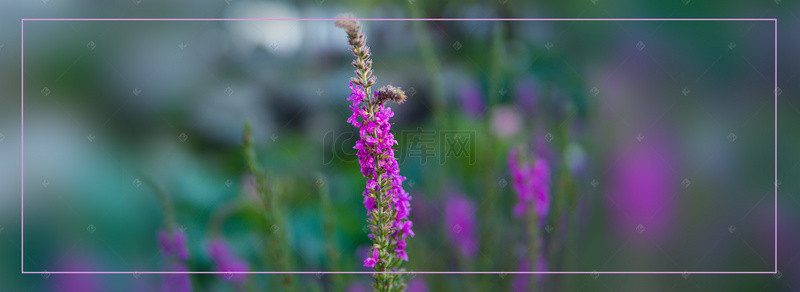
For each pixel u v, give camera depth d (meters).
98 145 5.45
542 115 4.38
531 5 5.74
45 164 5.02
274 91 6.17
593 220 3.73
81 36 5.98
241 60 6.58
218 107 6.03
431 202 3.90
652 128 4.15
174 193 4.78
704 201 3.83
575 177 3.79
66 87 5.75
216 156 5.55
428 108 5.30
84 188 4.87
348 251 4.17
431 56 3.94
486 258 3.47
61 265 4.18
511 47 5.54
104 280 4.07
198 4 6.60
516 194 3.22
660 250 3.73
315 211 4.45
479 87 4.89
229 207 3.87
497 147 3.71
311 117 5.86
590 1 5.15
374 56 5.84
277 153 5.33
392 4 6.28
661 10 4.71
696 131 4.12
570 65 4.95
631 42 4.71
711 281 3.69
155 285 3.92
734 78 4.37
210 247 3.50
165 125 5.86
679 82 4.36
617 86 4.42
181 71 6.33
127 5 6.22
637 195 3.77
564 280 3.38
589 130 4.25
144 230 4.50
